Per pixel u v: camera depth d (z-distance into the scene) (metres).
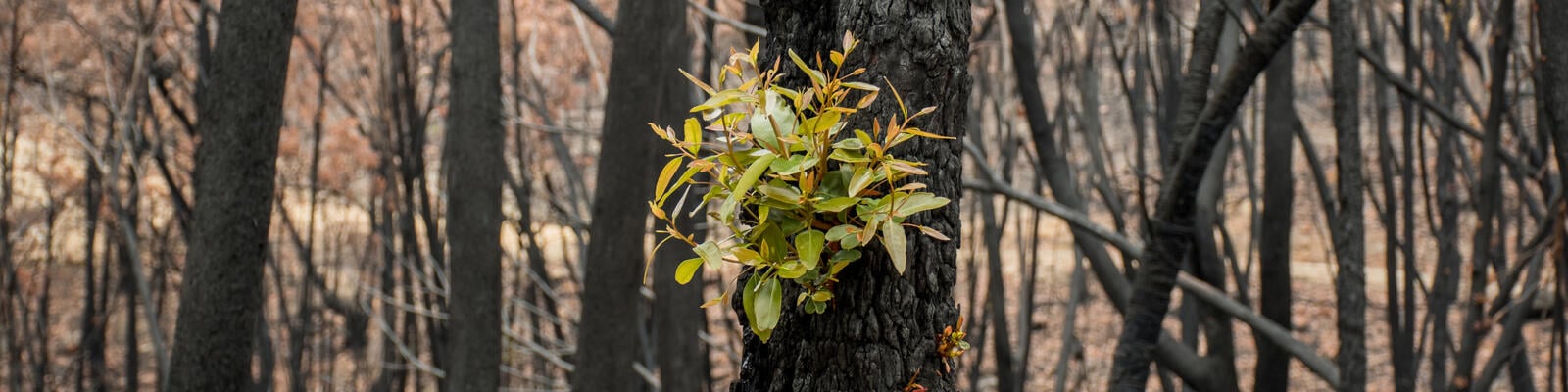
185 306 3.61
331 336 13.31
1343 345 4.44
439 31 11.01
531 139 11.20
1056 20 7.72
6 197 11.71
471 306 6.08
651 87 5.48
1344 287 4.42
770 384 1.93
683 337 6.51
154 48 10.31
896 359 1.79
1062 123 7.36
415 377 12.45
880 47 1.79
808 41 1.96
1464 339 4.80
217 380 3.63
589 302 5.68
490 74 5.97
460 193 6.02
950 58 1.80
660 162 5.85
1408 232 5.43
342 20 11.13
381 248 13.38
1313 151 5.62
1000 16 7.88
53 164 12.77
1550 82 3.66
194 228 3.61
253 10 3.52
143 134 10.47
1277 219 5.78
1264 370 5.75
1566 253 4.33
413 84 10.16
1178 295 14.00
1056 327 13.90
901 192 1.61
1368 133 12.85
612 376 5.70
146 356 15.62
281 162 12.68
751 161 1.64
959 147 1.86
